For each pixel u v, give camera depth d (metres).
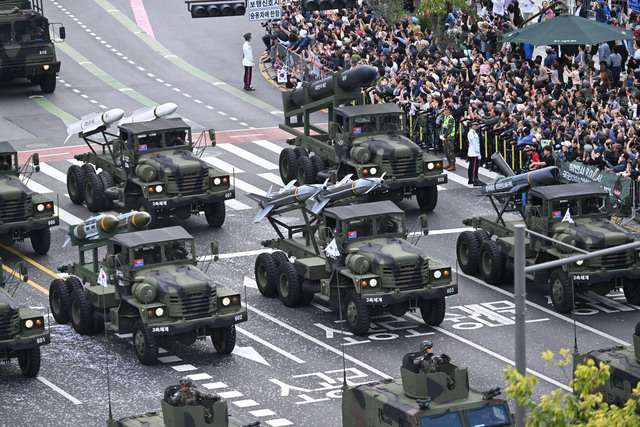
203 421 79.19
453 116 159.00
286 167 151.25
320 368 101.75
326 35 194.12
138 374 101.31
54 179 153.38
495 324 110.81
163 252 106.06
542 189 117.06
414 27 190.00
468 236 122.25
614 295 118.44
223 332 104.25
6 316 99.19
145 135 135.75
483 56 182.12
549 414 65.44
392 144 138.12
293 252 117.50
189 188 133.12
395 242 110.56
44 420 93.12
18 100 187.25
